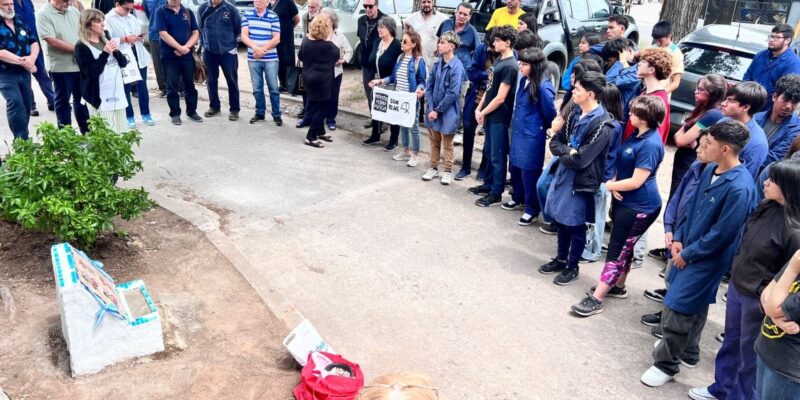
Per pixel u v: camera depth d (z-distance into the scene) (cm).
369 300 459
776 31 644
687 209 375
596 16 1140
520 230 598
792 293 249
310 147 805
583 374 388
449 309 453
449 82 656
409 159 773
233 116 895
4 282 412
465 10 773
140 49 822
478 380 376
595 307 453
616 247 441
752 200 335
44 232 476
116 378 337
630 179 419
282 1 941
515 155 589
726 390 352
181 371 346
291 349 352
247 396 329
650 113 410
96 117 473
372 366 383
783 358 262
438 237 572
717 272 350
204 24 849
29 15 812
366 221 597
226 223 575
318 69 755
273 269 498
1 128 799
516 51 666
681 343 366
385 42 762
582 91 452
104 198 439
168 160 726
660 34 637
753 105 415
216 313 408
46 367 341
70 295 324
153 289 429
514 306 462
